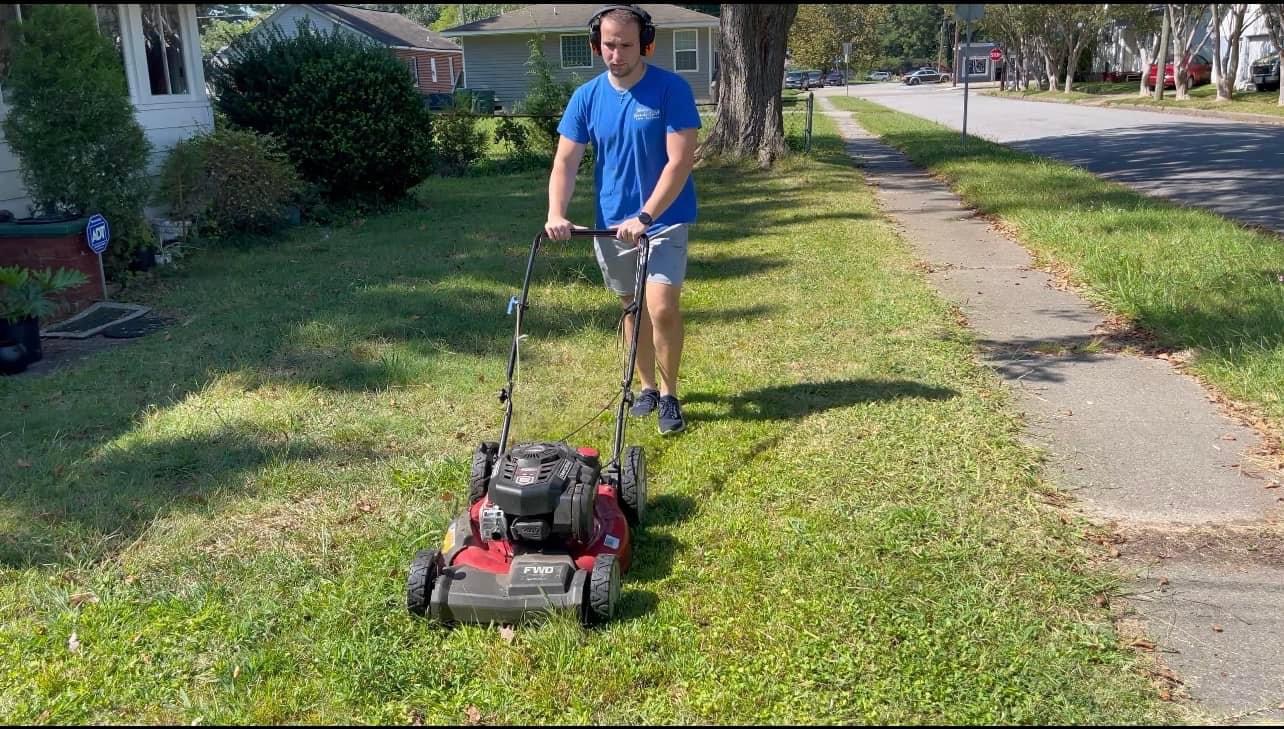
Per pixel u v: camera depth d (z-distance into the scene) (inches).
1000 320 310.5
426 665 134.9
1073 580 156.4
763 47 722.8
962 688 129.3
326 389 249.6
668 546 168.1
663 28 1683.1
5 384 255.9
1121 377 255.3
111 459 206.5
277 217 465.1
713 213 523.5
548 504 140.8
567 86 883.4
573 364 268.4
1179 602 151.6
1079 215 460.1
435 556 144.9
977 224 483.2
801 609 147.2
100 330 305.0
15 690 131.3
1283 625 144.8
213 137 437.7
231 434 219.5
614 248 207.5
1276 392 231.1
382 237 466.6
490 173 792.9
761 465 200.8
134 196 364.8
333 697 129.2
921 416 225.0
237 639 141.5
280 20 1609.3
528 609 139.2
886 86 3302.2
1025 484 192.1
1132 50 2335.1
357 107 528.7
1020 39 2277.3
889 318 306.0
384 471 201.3
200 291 354.9
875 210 526.3
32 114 337.1
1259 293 299.3
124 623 146.5
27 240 315.9
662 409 217.6
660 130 195.0
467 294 343.9
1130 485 193.6
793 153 762.8
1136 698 127.6
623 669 133.0
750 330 298.0
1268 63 1555.1
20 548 169.0
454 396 244.2
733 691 129.0
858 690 129.2
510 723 124.3
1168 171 682.2
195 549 169.5
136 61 436.1
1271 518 179.0
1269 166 682.8
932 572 158.1
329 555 166.2
